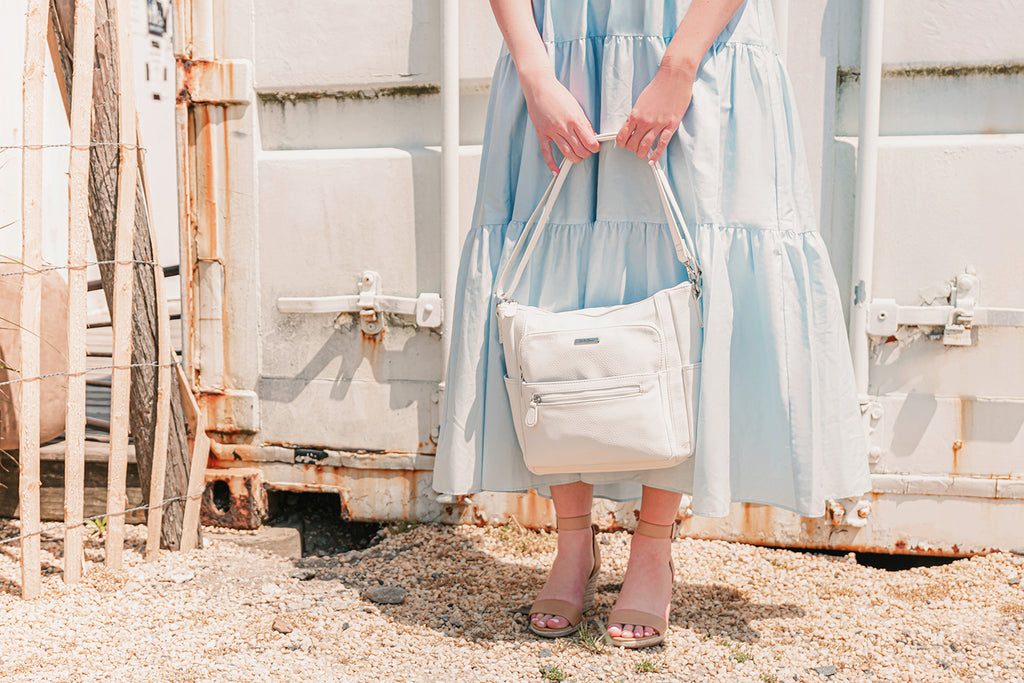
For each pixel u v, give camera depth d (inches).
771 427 66.0
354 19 92.6
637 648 66.9
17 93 157.2
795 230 68.0
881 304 85.6
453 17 88.9
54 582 79.4
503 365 67.6
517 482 68.2
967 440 86.0
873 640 69.7
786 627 72.5
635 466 62.9
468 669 63.3
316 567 87.9
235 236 96.2
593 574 73.9
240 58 94.3
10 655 63.8
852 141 86.7
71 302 78.5
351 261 94.5
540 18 67.9
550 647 67.2
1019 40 82.6
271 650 66.1
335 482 97.3
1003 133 84.7
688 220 64.3
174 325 188.5
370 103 94.4
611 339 61.7
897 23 84.2
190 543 90.4
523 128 68.7
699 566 86.5
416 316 92.3
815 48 85.3
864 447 71.2
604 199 65.5
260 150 96.3
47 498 98.0
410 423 94.8
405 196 92.7
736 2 61.2
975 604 77.4
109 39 80.6
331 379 96.1
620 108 64.4
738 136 65.3
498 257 68.6
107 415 127.5
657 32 64.0
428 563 87.2
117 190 82.1
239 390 98.0
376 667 63.4
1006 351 84.6
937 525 87.4
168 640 67.5
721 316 63.3
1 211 148.6
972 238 84.4
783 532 90.7
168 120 289.3
